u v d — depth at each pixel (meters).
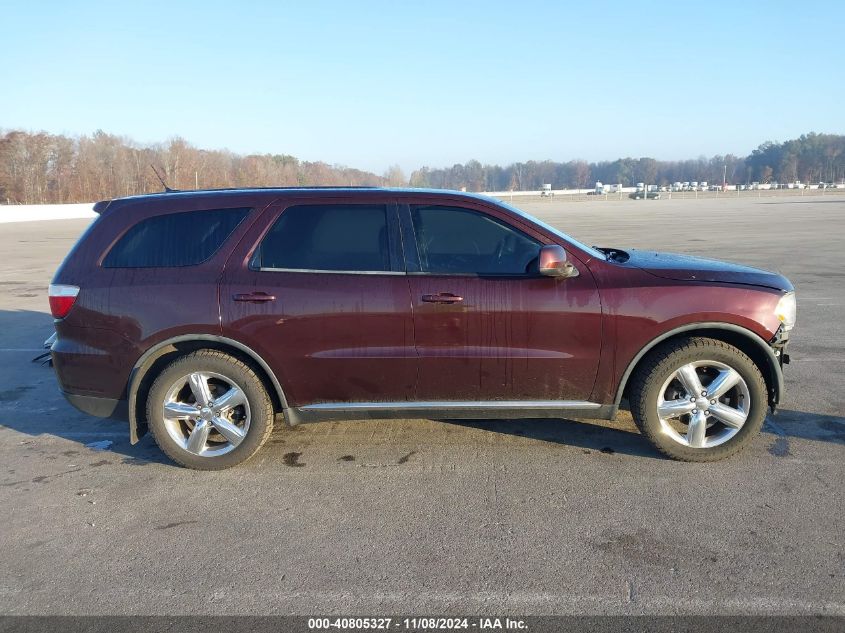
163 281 3.99
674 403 4.04
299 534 3.33
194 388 4.05
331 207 4.08
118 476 4.09
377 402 4.09
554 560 3.04
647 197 90.81
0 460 4.38
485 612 2.67
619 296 3.89
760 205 50.56
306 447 4.49
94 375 4.09
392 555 3.11
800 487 3.73
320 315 3.92
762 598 2.72
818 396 5.33
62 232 29.89
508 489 3.78
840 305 9.20
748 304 3.90
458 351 3.93
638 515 3.44
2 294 11.73
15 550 3.22
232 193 4.17
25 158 74.88
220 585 2.90
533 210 51.19
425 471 4.05
